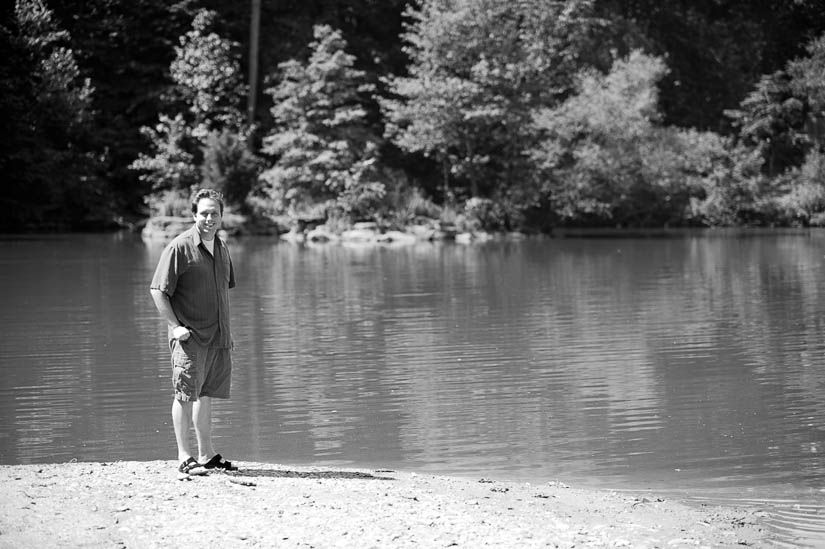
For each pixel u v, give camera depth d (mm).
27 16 46156
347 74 47125
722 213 55062
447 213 46750
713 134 53562
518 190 47469
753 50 63094
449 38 47969
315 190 46844
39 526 6160
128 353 14328
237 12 53750
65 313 18531
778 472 8352
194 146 49719
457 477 8148
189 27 51625
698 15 62906
